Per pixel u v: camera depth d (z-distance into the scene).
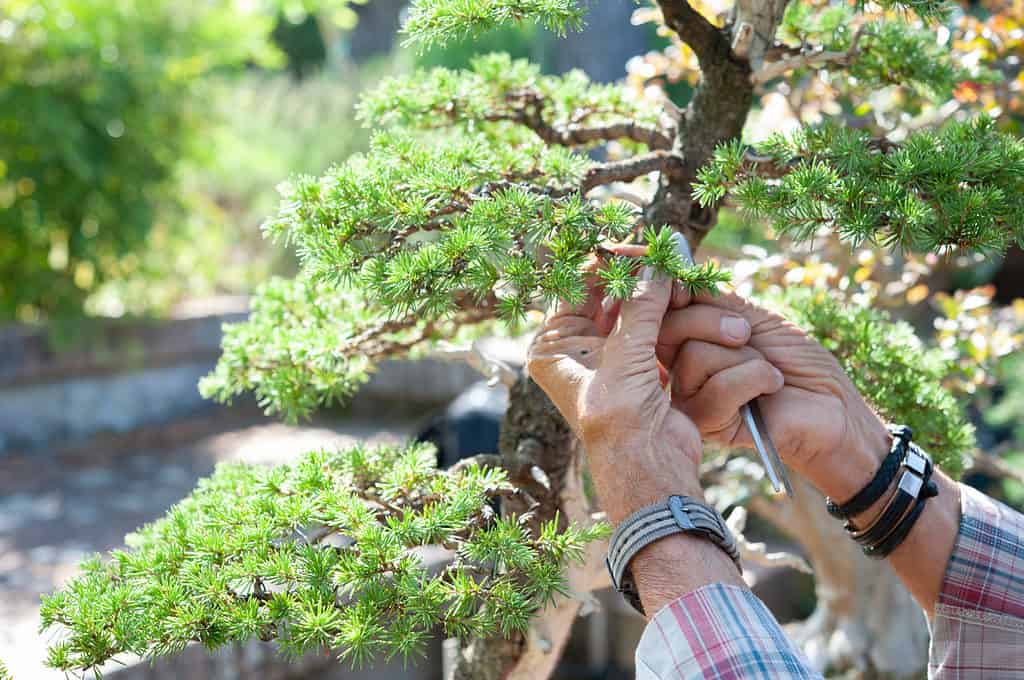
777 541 3.05
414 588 1.04
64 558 2.79
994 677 1.06
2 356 3.85
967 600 1.07
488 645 1.28
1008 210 1.05
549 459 1.23
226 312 4.53
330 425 4.44
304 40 9.45
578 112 1.33
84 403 4.16
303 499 1.10
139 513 3.26
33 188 3.96
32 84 3.76
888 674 1.99
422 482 1.13
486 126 1.36
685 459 1.03
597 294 1.09
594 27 4.75
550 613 1.26
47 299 4.09
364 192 1.09
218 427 4.39
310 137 5.54
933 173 1.06
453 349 1.32
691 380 1.08
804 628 2.19
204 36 4.17
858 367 1.29
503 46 6.46
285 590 1.05
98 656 1.03
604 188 1.40
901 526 1.08
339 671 2.38
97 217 4.01
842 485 1.08
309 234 1.08
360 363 1.31
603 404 1.03
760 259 1.56
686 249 1.07
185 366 4.50
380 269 1.04
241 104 5.22
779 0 1.18
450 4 1.09
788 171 1.12
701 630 0.98
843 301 1.53
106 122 3.83
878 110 1.58
